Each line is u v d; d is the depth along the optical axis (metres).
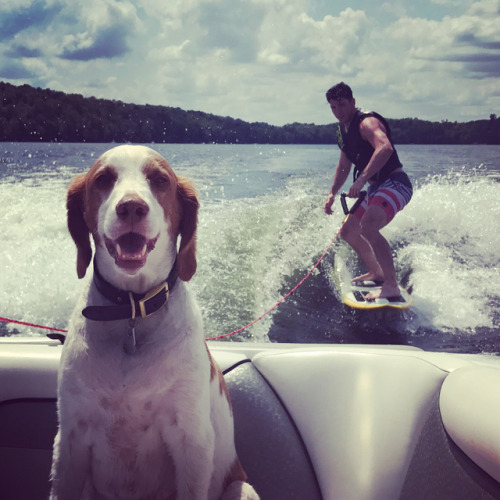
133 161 1.35
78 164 15.23
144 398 1.24
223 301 5.46
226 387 1.51
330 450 1.36
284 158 18.98
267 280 6.01
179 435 1.28
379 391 1.39
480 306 5.69
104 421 1.25
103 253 1.30
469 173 13.74
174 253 1.39
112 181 1.33
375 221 5.39
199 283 5.81
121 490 1.35
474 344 5.02
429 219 7.93
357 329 5.18
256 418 1.47
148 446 1.29
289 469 1.39
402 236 7.44
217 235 7.11
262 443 1.44
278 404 1.48
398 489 1.25
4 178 11.63
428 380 1.36
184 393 1.26
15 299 5.37
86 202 1.40
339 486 1.30
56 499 1.27
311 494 1.36
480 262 6.71
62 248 6.81
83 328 1.28
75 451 1.28
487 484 0.95
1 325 4.98
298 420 1.44
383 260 5.60
